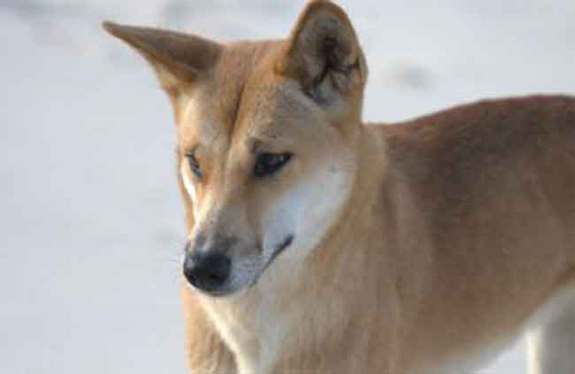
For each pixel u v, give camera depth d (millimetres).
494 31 23922
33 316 14828
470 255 11758
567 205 12219
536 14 24844
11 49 22750
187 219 10773
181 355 14250
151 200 17672
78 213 17234
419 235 11406
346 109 10523
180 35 10977
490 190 11914
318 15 10297
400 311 11164
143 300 15250
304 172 10336
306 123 10375
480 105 12375
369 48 22766
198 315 11141
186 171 10562
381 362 10977
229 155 10250
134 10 24125
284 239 10320
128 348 14328
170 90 10930
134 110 20672
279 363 10883
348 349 10766
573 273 12383
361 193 10688
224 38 22609
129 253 16250
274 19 23656
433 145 11914
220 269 10008
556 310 12562
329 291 10664
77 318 14836
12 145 19234
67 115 20391
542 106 12422
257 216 10172
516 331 12344
